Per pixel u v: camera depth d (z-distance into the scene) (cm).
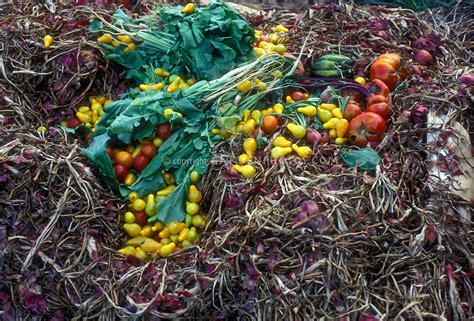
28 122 168
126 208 157
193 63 171
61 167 149
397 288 135
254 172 151
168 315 135
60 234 142
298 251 136
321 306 132
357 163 151
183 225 155
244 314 135
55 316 139
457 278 137
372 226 139
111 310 137
